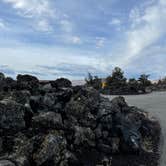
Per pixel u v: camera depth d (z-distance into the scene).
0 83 13.70
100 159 11.21
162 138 15.35
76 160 10.03
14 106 10.52
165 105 24.20
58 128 11.16
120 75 36.78
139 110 20.56
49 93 13.69
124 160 11.88
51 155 9.34
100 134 12.55
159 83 45.38
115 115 14.09
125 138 12.82
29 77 14.77
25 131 10.41
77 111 12.90
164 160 12.47
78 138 11.45
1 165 7.97
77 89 14.87
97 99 14.50
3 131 9.90
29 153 9.30
